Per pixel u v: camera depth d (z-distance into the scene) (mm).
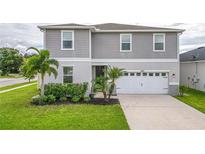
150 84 20828
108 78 16609
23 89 26219
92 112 12852
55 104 15406
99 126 9945
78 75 19047
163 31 20453
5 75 64625
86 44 19062
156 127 9945
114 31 20484
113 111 13156
